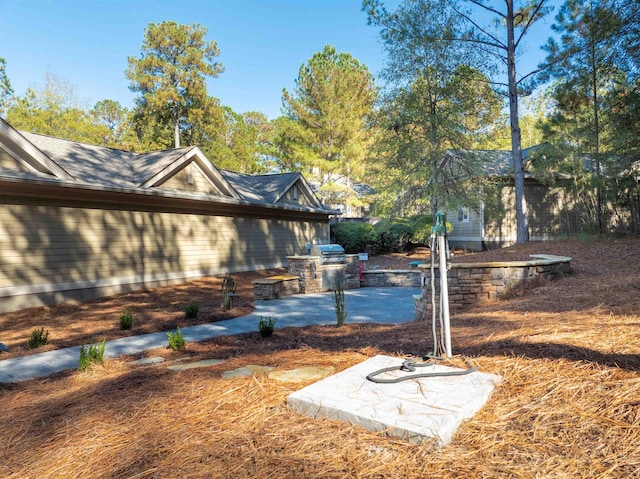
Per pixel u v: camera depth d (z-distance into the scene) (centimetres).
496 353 334
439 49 1425
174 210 1259
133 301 999
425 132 1510
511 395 253
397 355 374
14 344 632
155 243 1202
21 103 3309
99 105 4244
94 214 1050
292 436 220
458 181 1616
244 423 241
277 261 1673
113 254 1091
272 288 1004
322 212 1869
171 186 1236
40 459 223
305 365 371
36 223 930
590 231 1408
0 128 843
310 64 2638
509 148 2847
